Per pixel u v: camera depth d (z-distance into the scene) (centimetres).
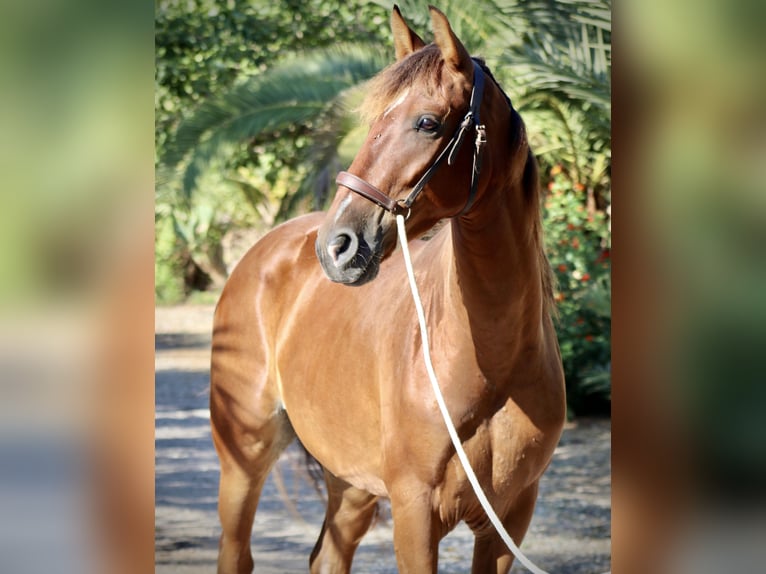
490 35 553
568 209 636
